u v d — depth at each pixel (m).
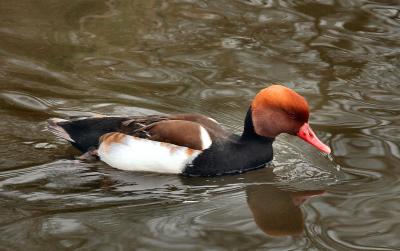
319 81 14.63
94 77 14.45
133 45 15.90
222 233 10.15
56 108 13.16
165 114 12.81
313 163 12.20
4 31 16.12
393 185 11.41
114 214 10.52
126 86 14.16
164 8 17.73
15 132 12.36
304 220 10.57
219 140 11.63
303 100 11.61
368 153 12.34
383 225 10.35
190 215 10.62
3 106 13.08
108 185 11.27
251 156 11.78
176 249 9.66
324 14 17.56
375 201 11.00
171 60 15.30
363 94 14.23
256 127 11.78
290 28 16.83
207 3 18.06
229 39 16.28
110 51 15.58
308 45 16.09
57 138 12.33
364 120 13.32
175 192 11.23
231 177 11.71
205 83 14.43
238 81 14.55
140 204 10.84
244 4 18.06
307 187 11.51
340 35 16.55
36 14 17.08
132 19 17.06
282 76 14.77
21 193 10.88
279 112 11.61
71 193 10.98
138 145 11.50
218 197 11.18
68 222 10.22
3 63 14.71
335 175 11.81
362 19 17.28
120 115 12.80
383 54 15.74
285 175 11.84
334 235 10.16
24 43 15.67
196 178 11.61
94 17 17.06
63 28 16.45
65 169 11.55
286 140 12.95
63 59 15.10
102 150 11.64
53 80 14.19
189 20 17.14
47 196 10.85
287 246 9.86
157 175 11.61
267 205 10.98
